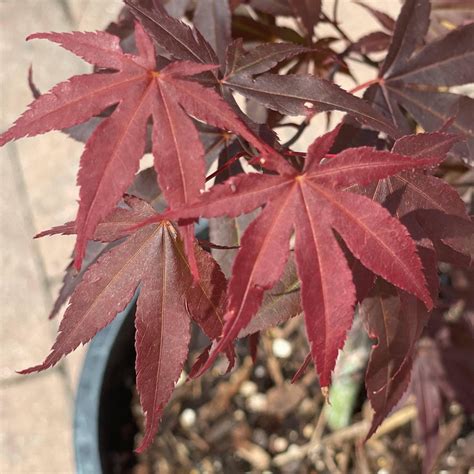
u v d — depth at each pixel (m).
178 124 0.20
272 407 0.49
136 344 0.21
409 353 0.24
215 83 0.24
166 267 0.21
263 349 0.50
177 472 0.48
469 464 0.46
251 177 0.19
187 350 0.21
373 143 0.26
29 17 0.69
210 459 0.49
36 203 0.64
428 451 0.41
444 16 0.32
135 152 0.19
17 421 0.58
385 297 0.24
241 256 0.18
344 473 0.48
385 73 0.28
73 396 0.59
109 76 0.20
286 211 0.19
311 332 0.19
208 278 0.21
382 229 0.19
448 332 0.40
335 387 0.47
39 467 0.57
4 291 0.62
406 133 0.27
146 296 0.21
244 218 0.28
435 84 0.28
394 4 0.64
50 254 0.62
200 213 0.18
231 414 0.50
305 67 0.31
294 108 0.24
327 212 0.19
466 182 0.35
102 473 0.42
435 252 0.22
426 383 0.41
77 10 0.69
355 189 0.22
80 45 0.20
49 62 0.68
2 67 0.68
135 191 0.28
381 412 0.26
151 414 0.21
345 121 0.26
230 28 0.28
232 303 0.18
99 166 0.19
